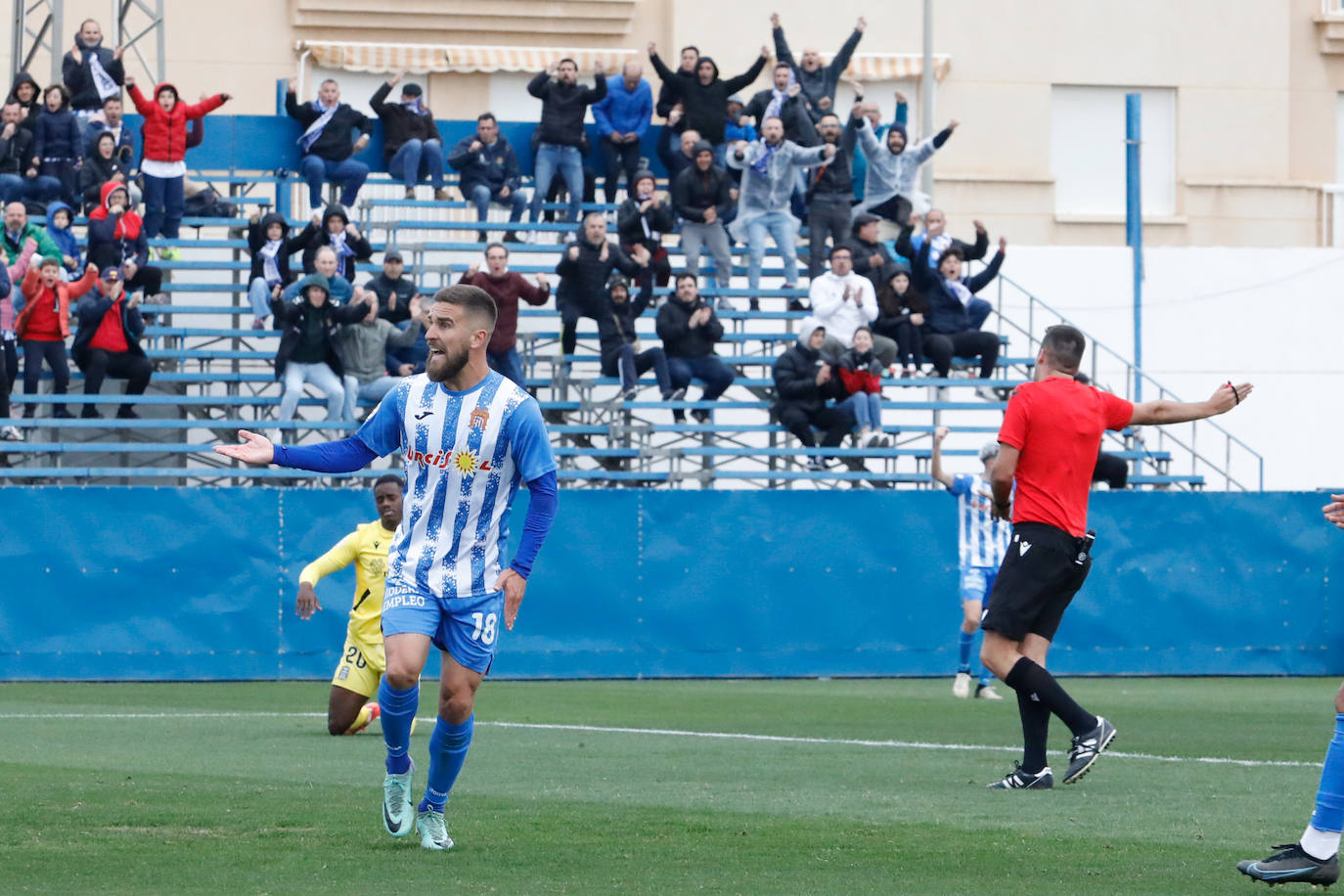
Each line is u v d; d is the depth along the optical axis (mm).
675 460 65438
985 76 86562
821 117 69875
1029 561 24844
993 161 86688
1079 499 25047
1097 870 17688
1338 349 75875
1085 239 87062
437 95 84312
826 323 61125
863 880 16953
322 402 63375
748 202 67188
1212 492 54781
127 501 49562
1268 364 75625
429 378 18469
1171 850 19000
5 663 48781
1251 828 20828
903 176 69500
